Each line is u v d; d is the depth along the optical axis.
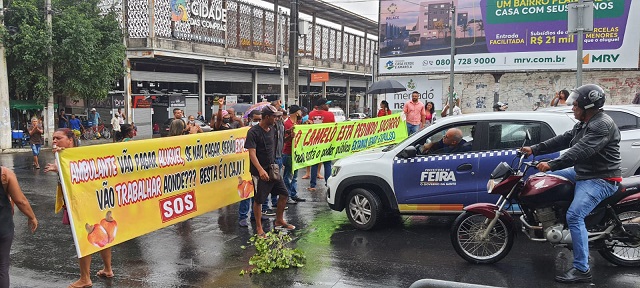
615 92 21.66
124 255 6.33
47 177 13.13
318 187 11.36
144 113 28.89
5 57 20.42
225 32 31.36
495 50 23.45
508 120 6.71
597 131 4.90
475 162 6.69
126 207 5.71
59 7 22.36
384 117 13.75
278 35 36.62
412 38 25.38
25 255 6.34
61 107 27.00
